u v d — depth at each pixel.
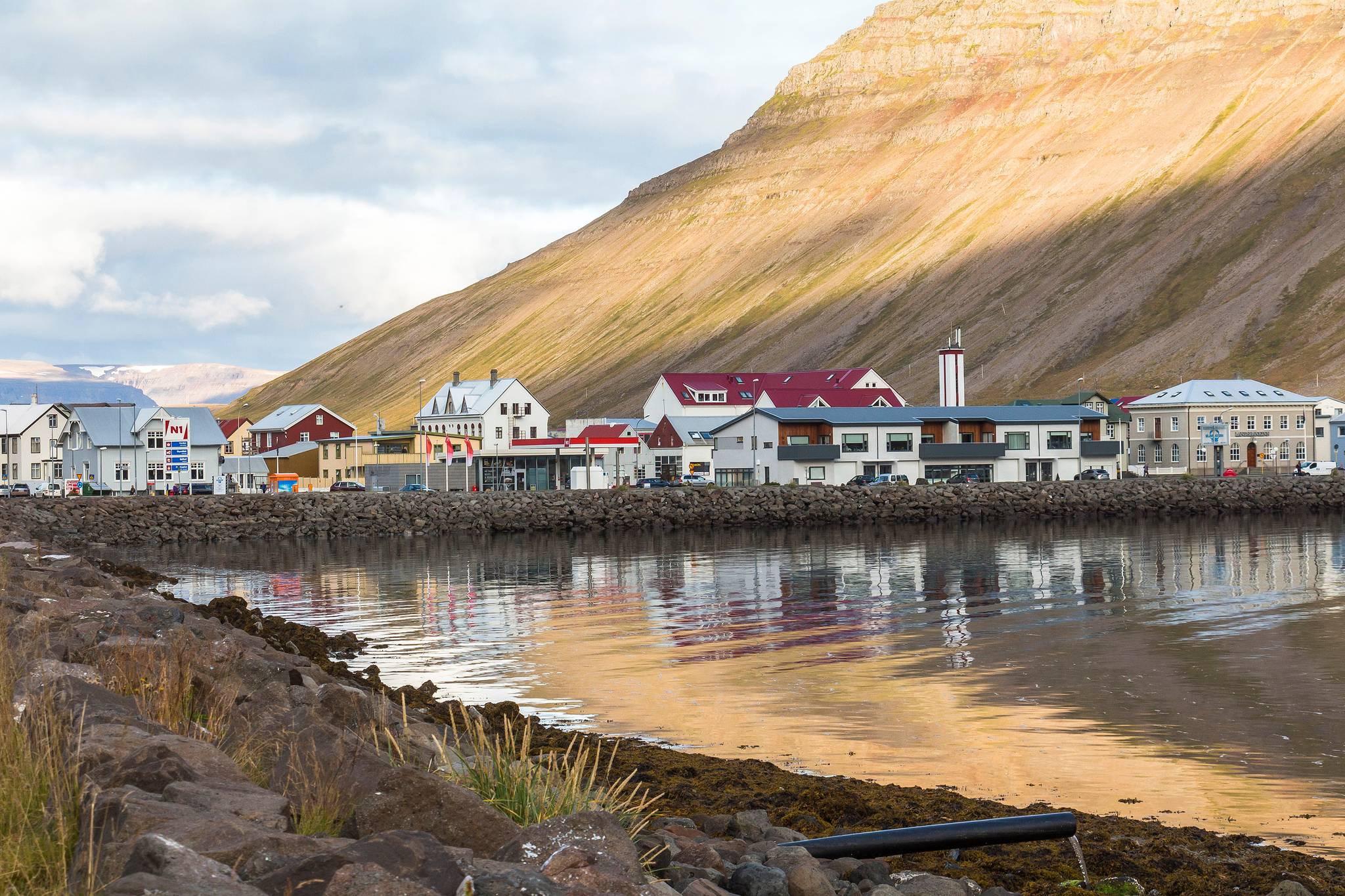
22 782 9.88
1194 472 179.00
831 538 105.25
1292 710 33.72
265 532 114.69
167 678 15.02
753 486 137.62
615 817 13.50
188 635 20.06
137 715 13.27
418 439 154.88
